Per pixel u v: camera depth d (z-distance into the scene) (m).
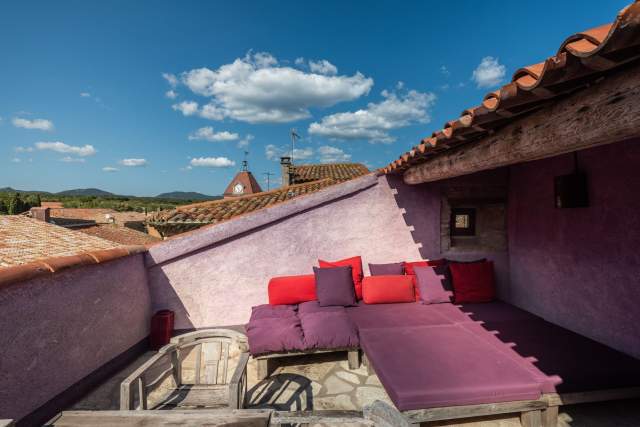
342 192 4.88
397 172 4.85
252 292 4.73
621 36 1.10
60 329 2.99
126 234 15.23
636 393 2.66
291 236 4.82
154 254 4.45
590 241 3.50
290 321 3.75
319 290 4.34
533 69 1.60
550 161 4.09
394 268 4.78
